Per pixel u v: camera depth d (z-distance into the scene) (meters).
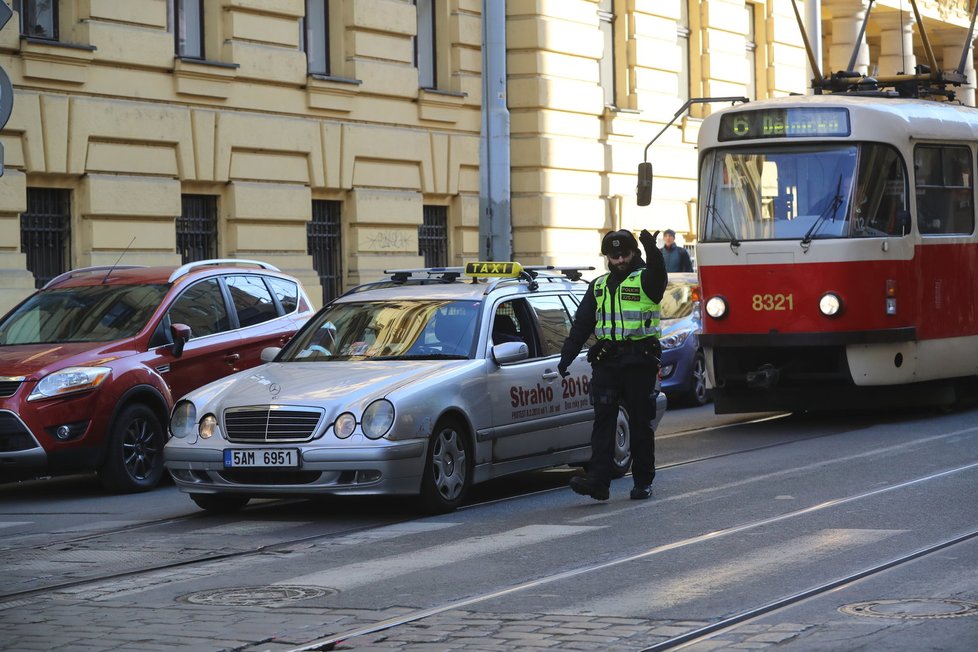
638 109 51.62
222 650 11.93
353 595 14.02
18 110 31.36
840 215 28.61
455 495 19.67
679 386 35.41
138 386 23.36
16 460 22.12
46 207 32.88
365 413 18.64
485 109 35.47
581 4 48.81
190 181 35.88
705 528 17.38
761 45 61.22
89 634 12.63
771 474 22.17
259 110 37.62
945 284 30.50
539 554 15.99
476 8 45.62
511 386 20.78
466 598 13.74
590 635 12.05
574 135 48.75
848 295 28.42
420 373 19.62
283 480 18.83
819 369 29.45
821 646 11.48
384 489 18.55
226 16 36.75
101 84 33.34
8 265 31.08
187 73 35.31
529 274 22.48
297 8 38.59
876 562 14.87
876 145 29.02
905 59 71.75
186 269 25.73
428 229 44.66
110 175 33.62
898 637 11.70
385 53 41.75
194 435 19.39
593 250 49.81
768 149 29.42
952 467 22.23
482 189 35.59
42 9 32.62
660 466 23.80
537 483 22.73
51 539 18.27
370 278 40.97
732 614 12.69
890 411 32.78
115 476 23.02
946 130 30.88
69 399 22.47
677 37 55.50
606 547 16.30
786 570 14.59
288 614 13.24
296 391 19.17
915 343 29.45
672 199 54.19
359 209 40.78
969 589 13.47
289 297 27.30
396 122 42.34
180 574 15.45
